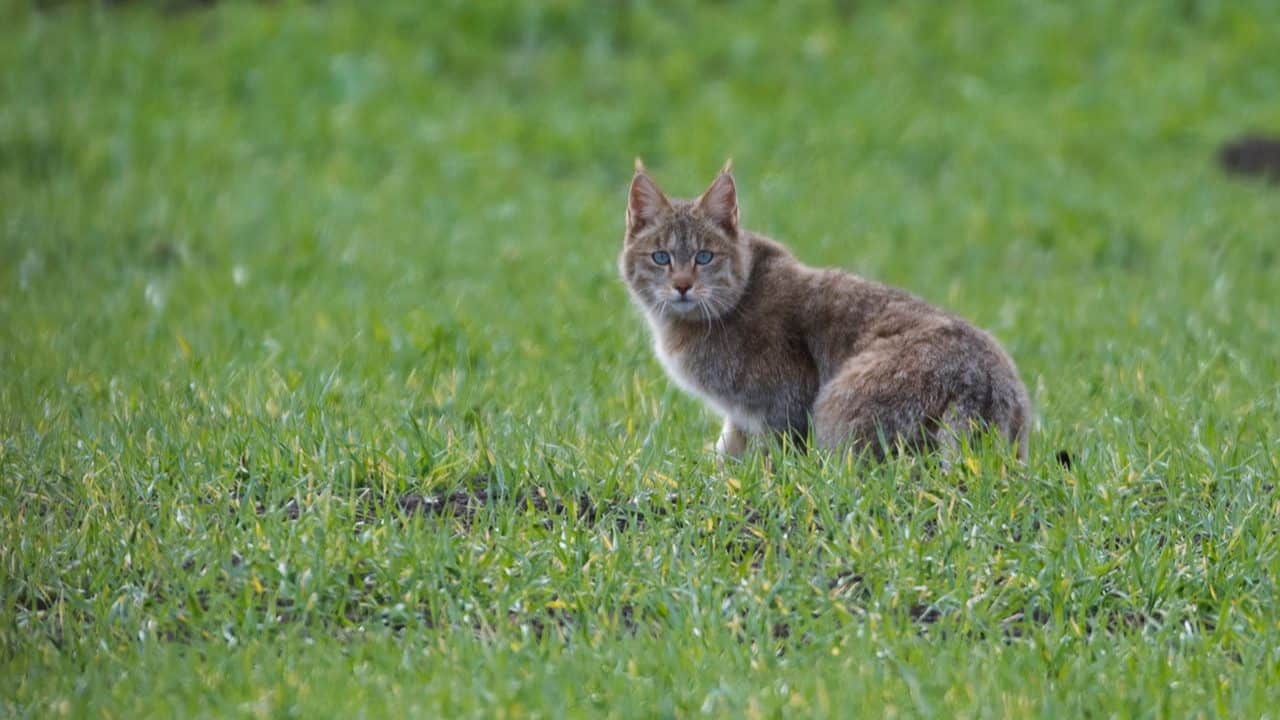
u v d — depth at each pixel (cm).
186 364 1495
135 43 3206
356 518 1083
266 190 2486
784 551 1034
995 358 1193
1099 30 3434
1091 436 1251
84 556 1015
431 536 1030
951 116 3020
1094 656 927
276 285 1944
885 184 2633
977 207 2448
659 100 3086
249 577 991
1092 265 2188
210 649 927
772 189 2545
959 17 3444
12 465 1152
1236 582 1001
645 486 1122
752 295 1284
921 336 1191
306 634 955
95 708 861
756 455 1155
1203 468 1150
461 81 3184
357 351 1582
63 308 1802
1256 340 1627
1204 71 3266
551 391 1410
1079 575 998
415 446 1173
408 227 2309
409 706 857
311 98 3012
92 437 1216
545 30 3347
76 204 2353
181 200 2395
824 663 912
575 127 2892
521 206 2456
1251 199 2542
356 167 2672
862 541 1024
